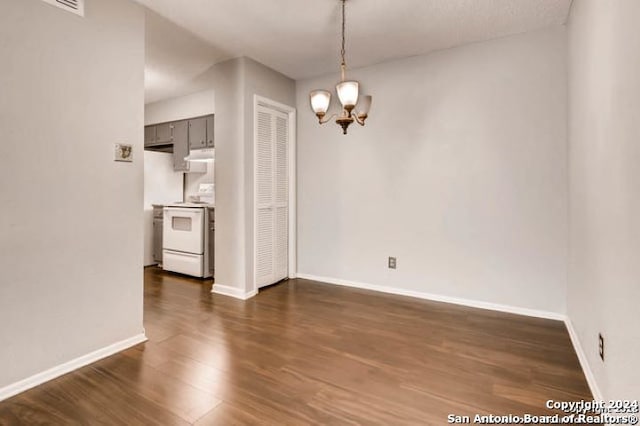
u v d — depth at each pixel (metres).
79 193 2.03
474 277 3.10
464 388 1.81
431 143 3.26
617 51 1.38
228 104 3.44
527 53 2.82
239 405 1.66
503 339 2.41
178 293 3.55
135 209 2.34
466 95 3.08
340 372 1.97
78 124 2.02
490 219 3.01
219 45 3.08
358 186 3.68
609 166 1.50
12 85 1.74
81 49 2.02
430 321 2.75
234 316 2.87
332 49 3.16
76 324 2.02
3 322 1.73
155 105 5.04
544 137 2.78
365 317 2.84
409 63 3.33
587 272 1.94
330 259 3.90
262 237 3.65
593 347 1.80
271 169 3.75
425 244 3.32
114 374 1.95
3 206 1.72
